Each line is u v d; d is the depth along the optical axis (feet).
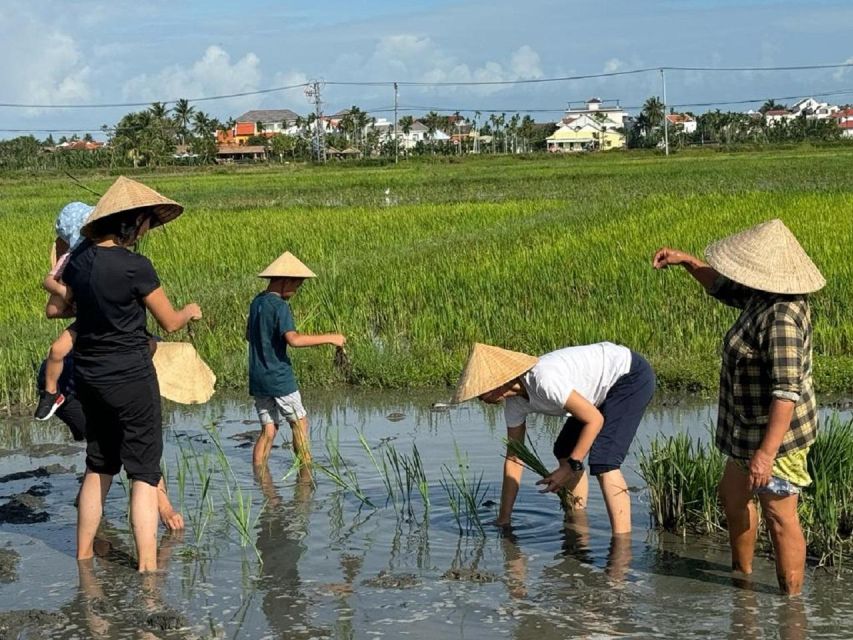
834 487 17.97
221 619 15.47
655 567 17.29
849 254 47.01
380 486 22.33
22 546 19.02
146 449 17.53
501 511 19.57
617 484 18.63
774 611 15.30
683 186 119.03
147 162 312.29
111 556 18.42
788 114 597.52
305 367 33.60
